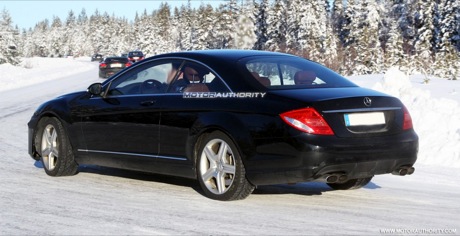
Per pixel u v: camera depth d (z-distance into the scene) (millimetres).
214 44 83062
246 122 5281
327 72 6062
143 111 6098
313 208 5324
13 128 12656
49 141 7000
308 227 4555
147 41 120375
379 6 67188
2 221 4672
